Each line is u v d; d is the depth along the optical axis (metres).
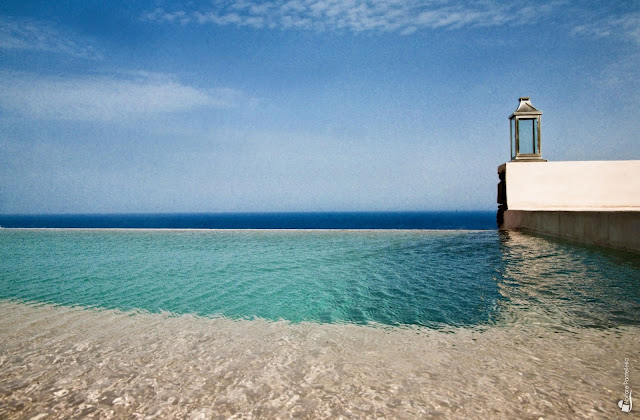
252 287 4.83
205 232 11.12
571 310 3.45
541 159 11.29
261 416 1.86
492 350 2.63
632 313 3.31
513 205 10.91
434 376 2.26
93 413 1.91
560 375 2.24
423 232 10.35
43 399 2.06
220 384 2.20
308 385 2.17
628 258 5.50
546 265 5.48
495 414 1.85
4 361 2.57
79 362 2.54
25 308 3.92
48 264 6.67
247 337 2.99
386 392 2.07
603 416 1.81
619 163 10.83
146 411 1.92
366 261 6.56
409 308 3.75
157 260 6.97
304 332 3.11
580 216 6.90
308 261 6.68
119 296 4.42
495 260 6.14
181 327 3.27
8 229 12.20
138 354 2.66
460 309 3.64
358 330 3.13
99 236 10.64
